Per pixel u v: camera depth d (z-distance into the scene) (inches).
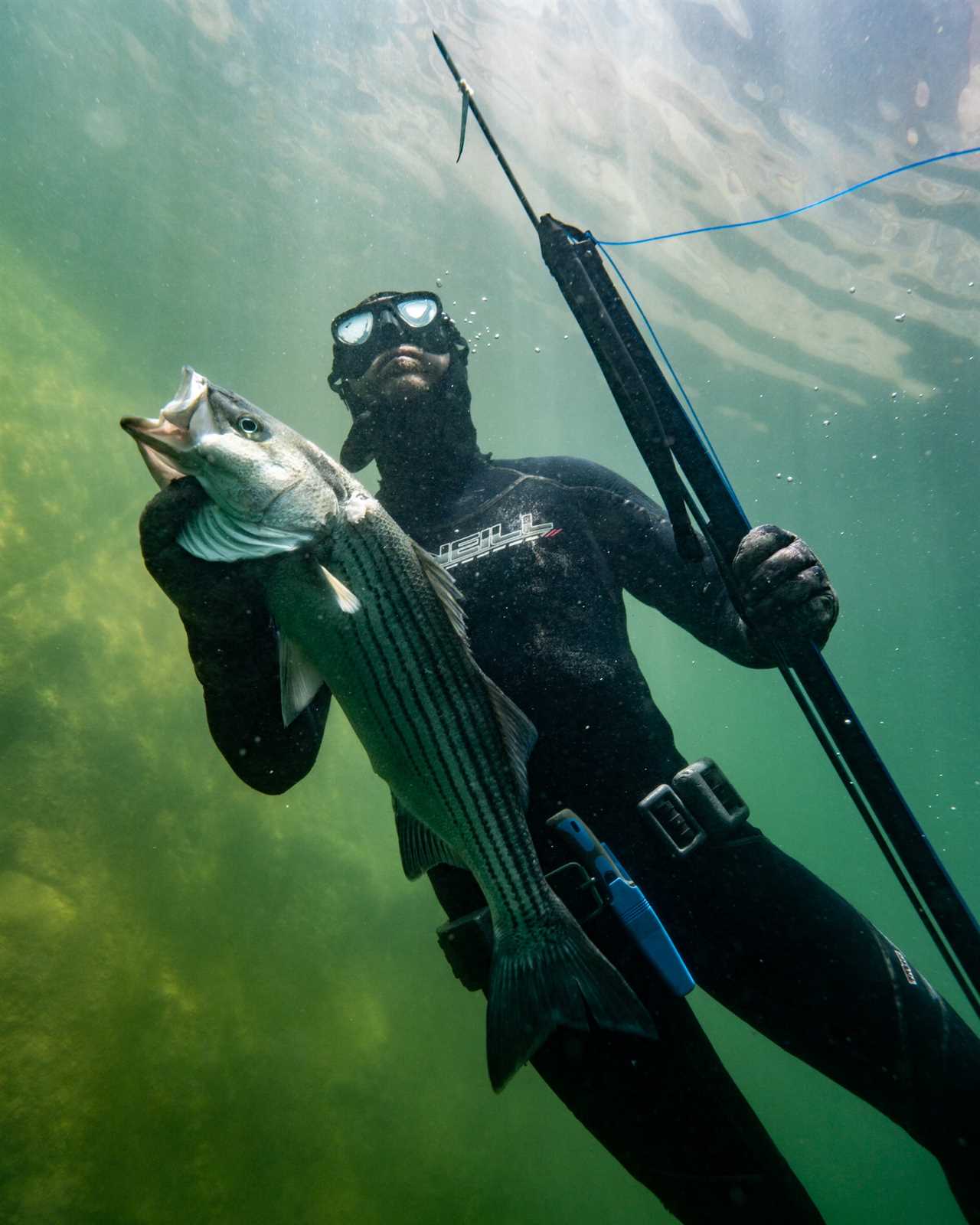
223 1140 252.8
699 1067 70.0
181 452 56.2
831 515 1085.1
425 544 96.2
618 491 101.5
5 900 270.7
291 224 605.6
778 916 76.8
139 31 467.2
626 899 72.1
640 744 83.9
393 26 419.8
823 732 73.0
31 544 386.6
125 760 342.0
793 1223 67.0
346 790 444.8
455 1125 317.1
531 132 476.4
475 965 75.0
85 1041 250.5
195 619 62.1
